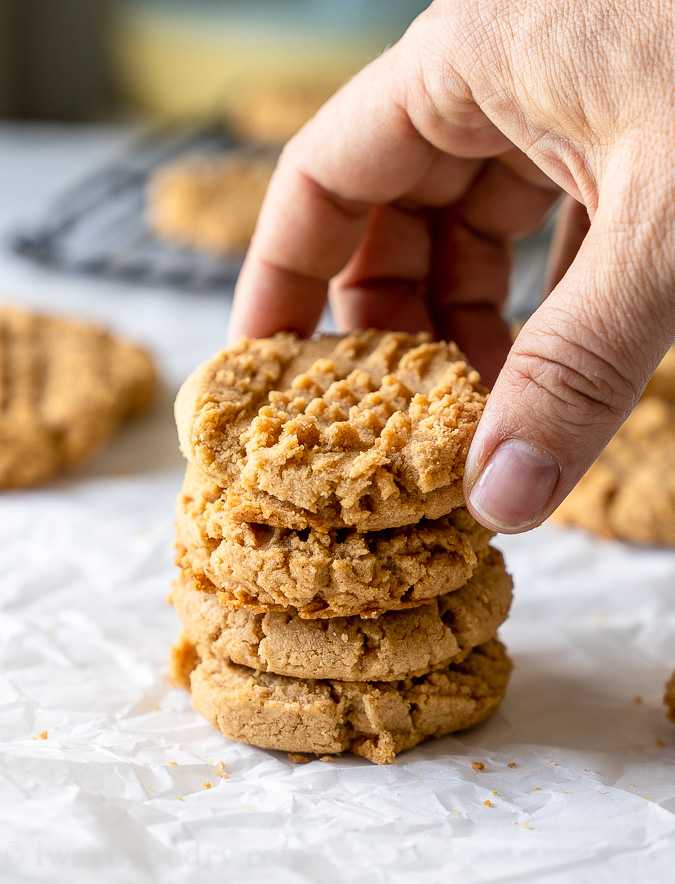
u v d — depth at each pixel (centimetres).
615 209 23
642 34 23
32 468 39
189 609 27
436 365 27
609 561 36
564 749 27
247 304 31
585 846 23
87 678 29
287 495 24
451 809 24
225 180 63
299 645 26
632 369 23
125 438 43
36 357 44
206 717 27
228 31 109
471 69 26
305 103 79
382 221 32
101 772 25
